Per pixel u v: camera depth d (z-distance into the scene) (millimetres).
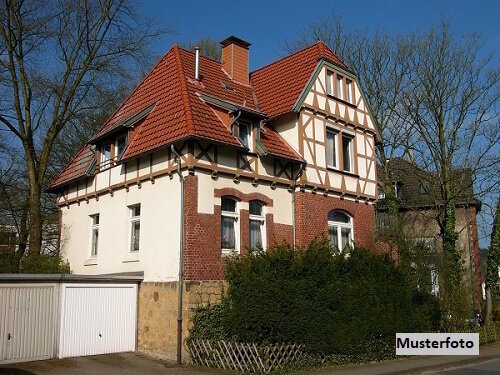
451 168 23359
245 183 15273
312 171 17312
